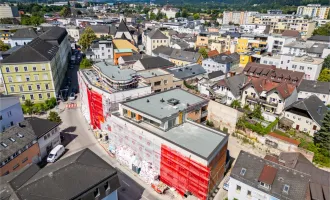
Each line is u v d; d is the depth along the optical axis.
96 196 29.20
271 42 122.62
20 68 65.69
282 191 30.89
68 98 75.50
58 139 50.69
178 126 42.09
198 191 34.97
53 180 27.70
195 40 148.38
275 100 61.09
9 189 27.42
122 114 45.00
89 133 56.03
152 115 40.00
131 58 100.94
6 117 49.69
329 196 30.75
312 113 55.22
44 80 69.44
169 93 51.75
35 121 47.31
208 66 100.81
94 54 114.88
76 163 30.55
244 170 34.16
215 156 34.91
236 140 54.25
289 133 55.50
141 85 58.00
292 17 179.88
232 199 35.38
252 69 79.31
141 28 198.88
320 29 149.75
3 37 135.50
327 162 45.56
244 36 132.00
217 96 69.56
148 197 37.19
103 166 31.73
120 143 46.25
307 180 31.14
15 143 40.53
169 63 85.12
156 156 39.22
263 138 51.62
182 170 35.88
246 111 61.44
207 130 40.94
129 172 42.56
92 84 54.38
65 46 105.38
